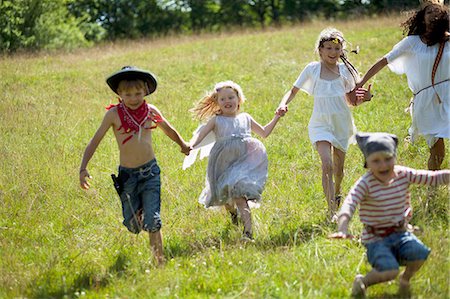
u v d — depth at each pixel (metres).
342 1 64.38
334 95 7.95
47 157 10.92
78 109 15.20
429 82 7.96
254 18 67.38
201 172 9.91
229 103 7.62
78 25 46.38
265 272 6.11
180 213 8.22
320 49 8.00
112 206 8.67
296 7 65.19
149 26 62.12
